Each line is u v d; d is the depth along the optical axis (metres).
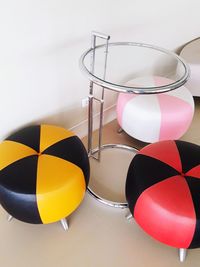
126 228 1.38
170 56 1.98
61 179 1.17
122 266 1.22
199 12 2.46
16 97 1.42
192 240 1.12
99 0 1.50
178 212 1.08
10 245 1.27
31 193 1.12
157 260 1.25
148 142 1.78
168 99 1.75
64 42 1.46
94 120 2.01
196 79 2.23
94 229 1.36
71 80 1.64
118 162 1.77
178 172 1.21
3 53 1.24
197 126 2.13
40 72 1.45
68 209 1.23
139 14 1.83
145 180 1.18
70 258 1.24
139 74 2.10
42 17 1.29
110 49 1.71
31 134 1.40
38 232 1.32
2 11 1.14
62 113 1.74
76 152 1.32
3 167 1.20
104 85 1.29
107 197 1.54
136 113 1.68
